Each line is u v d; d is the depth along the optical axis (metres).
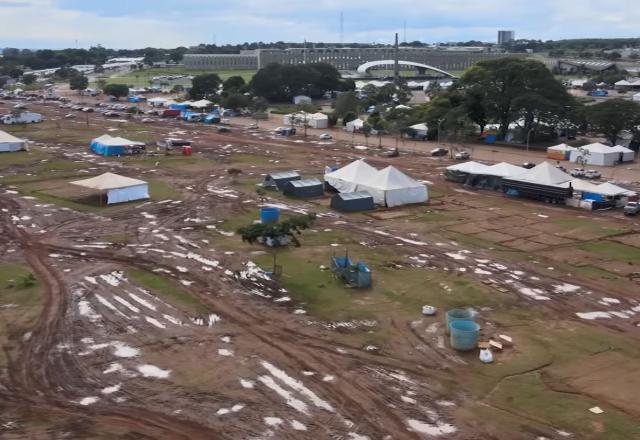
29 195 59.12
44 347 28.27
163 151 87.94
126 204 56.47
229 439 21.67
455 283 37.69
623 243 46.53
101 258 41.22
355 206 55.56
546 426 22.64
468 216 54.38
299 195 60.59
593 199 57.97
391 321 31.91
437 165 81.50
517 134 105.62
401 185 58.41
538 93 102.94
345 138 109.12
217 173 72.69
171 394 24.48
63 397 24.19
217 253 42.56
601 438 21.92
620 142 96.06
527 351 28.67
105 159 80.81
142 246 43.94
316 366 27.02
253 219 51.81
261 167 77.44
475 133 111.38
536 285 37.53
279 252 43.06
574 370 26.91
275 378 25.88
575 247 45.53
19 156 81.50
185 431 22.08
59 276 37.62
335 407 23.78
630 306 34.44
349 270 36.81
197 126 122.50
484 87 106.19
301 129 121.06
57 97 184.50
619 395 24.83
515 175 64.12
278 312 32.78
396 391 25.03
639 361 27.83
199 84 175.12
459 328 29.12
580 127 103.50
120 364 26.84
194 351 28.17
